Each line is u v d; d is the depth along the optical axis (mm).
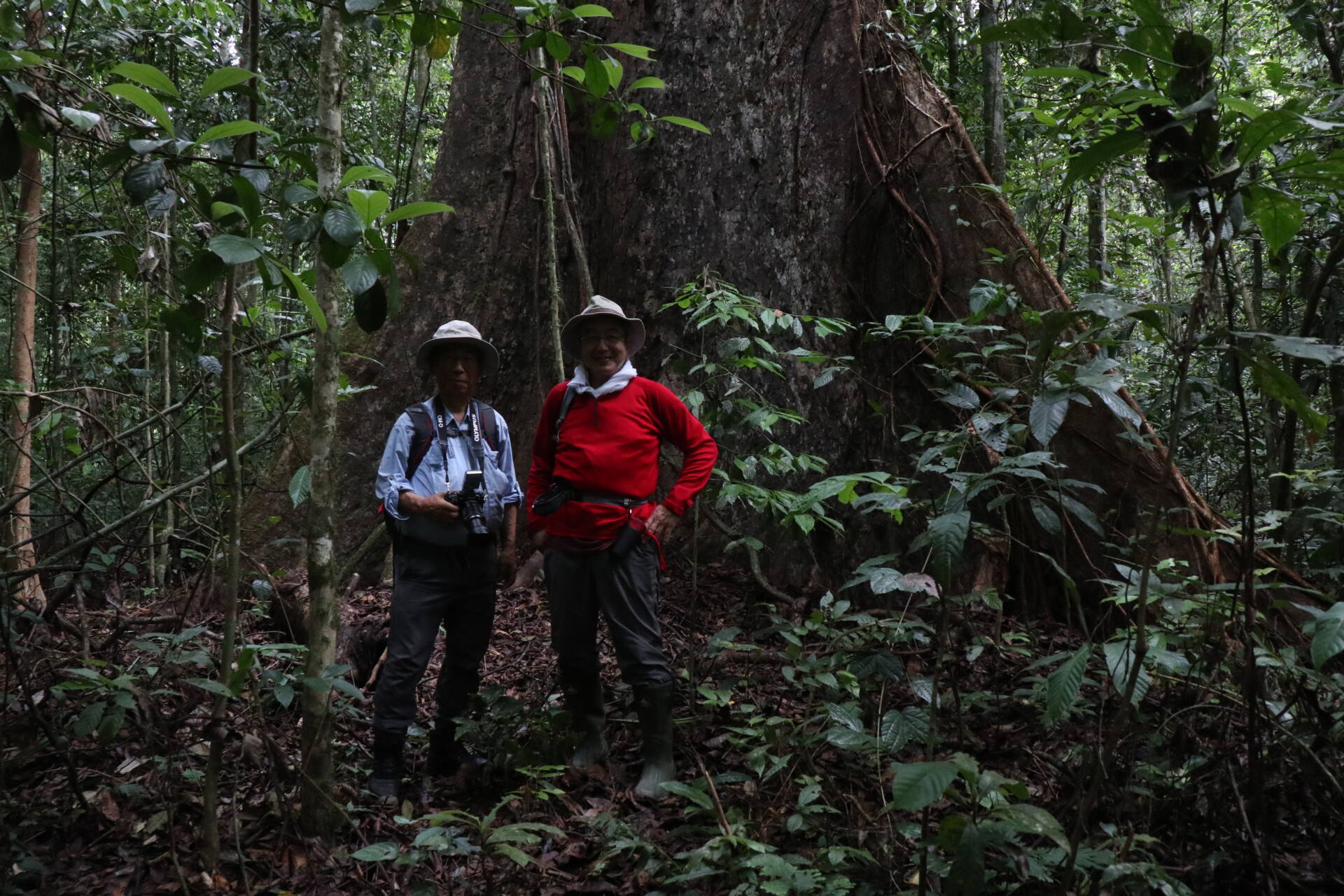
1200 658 2453
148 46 6539
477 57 6285
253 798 3012
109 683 2633
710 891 2428
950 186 5238
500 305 5996
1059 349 2404
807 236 5453
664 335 5570
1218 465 6094
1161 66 1861
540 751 3207
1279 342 1737
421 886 2379
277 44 7590
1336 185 2047
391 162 8836
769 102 5598
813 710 3305
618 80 2988
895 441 5035
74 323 5801
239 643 3293
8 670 3023
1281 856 2346
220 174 2402
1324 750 2330
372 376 5828
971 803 1992
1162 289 8578
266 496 5527
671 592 4984
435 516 3168
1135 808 2404
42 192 4898
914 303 5230
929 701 3189
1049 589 4551
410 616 3168
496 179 6117
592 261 5945
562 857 2707
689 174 5664
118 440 3633
